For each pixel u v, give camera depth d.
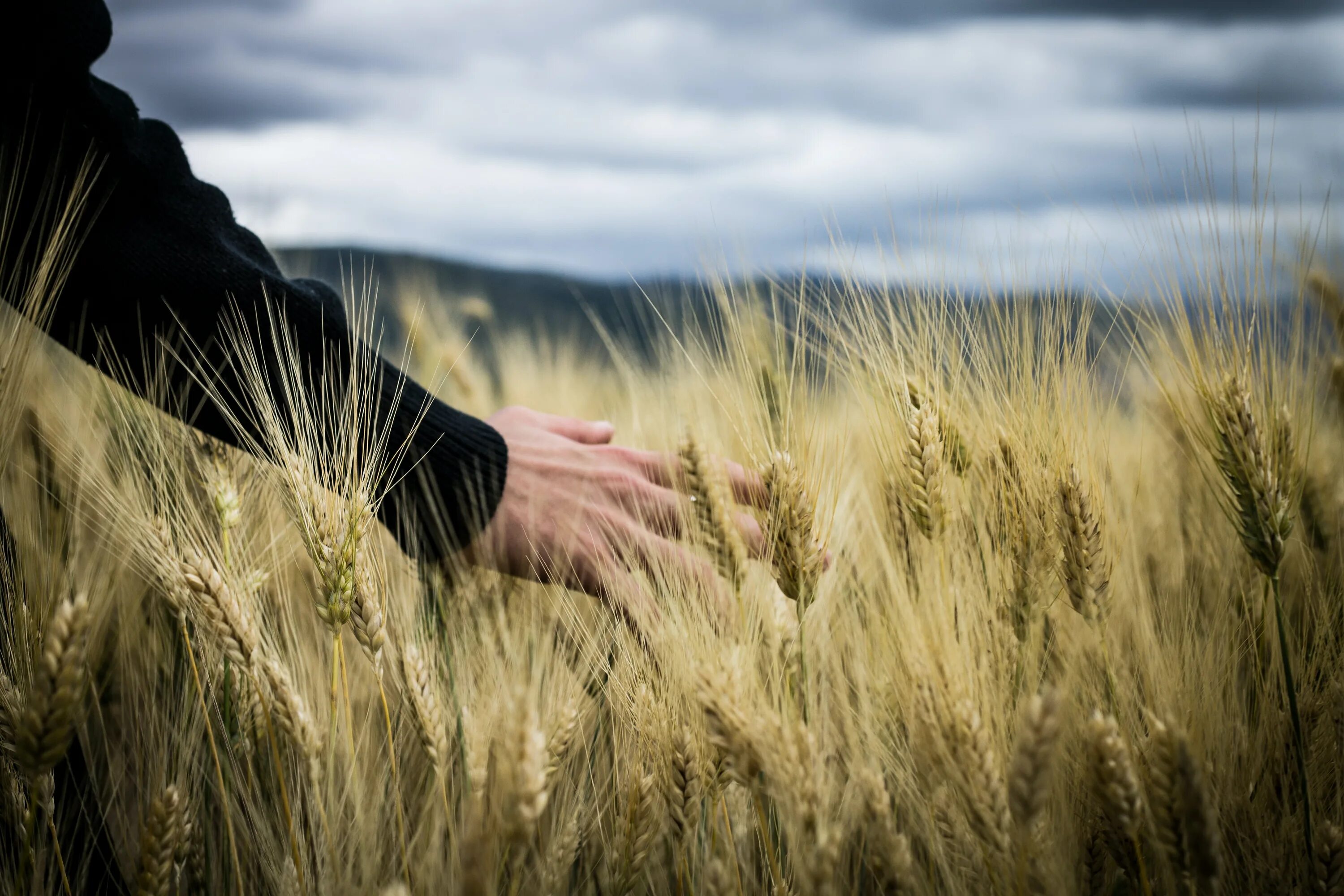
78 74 1.40
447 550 1.69
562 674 1.53
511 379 4.43
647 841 1.26
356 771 1.42
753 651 1.35
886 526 1.84
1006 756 1.31
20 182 1.44
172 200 1.58
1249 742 1.47
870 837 1.18
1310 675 1.50
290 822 1.28
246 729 1.44
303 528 1.24
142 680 1.81
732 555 1.44
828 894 1.00
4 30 1.33
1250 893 1.33
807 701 1.38
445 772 1.34
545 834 1.47
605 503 1.77
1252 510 1.31
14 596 1.29
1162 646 1.58
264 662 1.29
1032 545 1.46
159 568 1.34
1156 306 1.49
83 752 1.57
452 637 1.63
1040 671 1.54
